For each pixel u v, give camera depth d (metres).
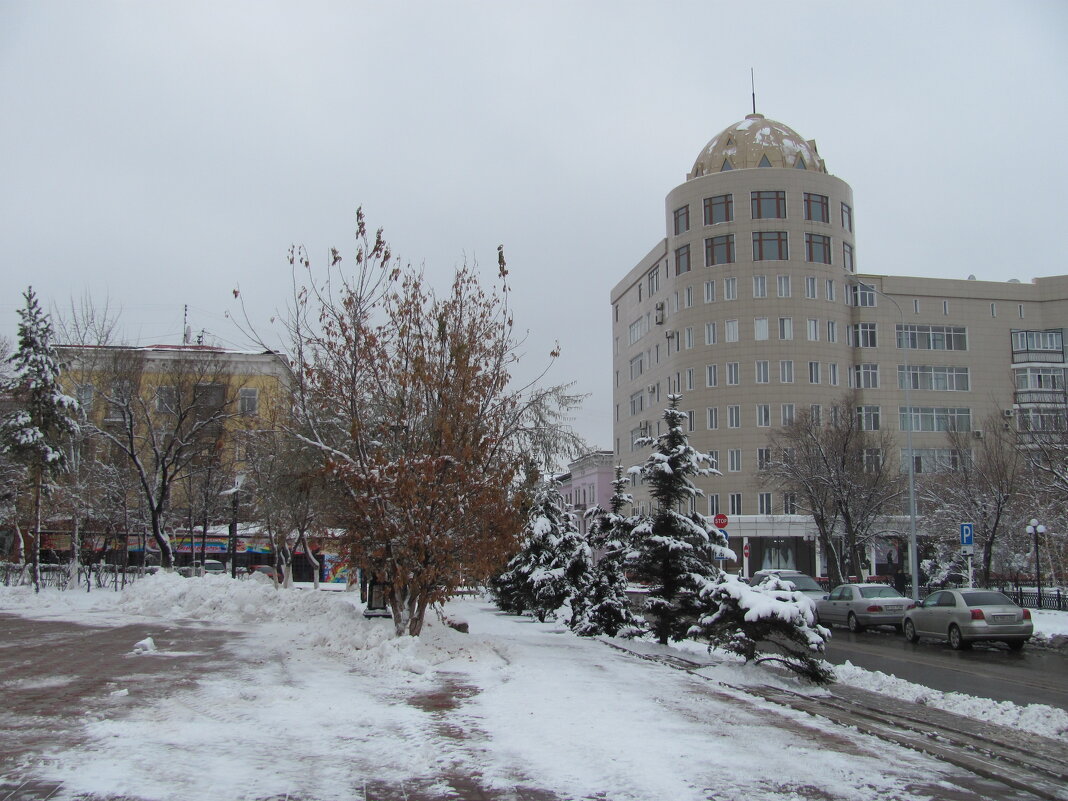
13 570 34.97
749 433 59.91
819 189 62.88
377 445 16.27
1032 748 8.73
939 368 64.19
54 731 7.96
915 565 30.33
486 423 16.47
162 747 7.49
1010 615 20.11
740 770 7.30
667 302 67.31
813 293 61.59
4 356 37.81
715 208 63.56
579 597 22.89
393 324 16.34
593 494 82.94
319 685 11.18
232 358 40.94
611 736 8.48
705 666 14.51
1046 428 34.47
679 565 17.95
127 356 33.75
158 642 15.88
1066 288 66.00
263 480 31.42
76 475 33.19
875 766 7.60
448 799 6.31
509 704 10.18
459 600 39.47
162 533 29.06
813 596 30.16
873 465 42.62
